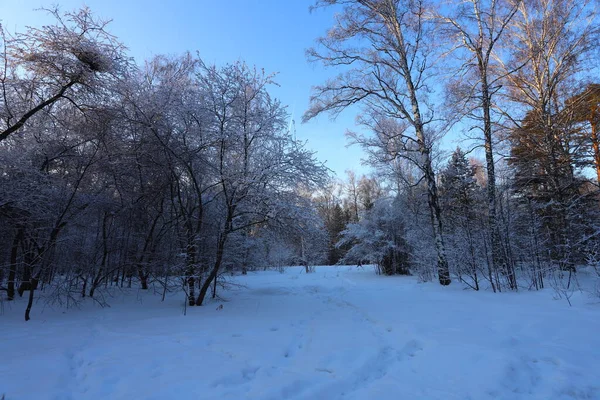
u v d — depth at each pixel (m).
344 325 6.11
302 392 3.28
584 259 9.76
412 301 8.48
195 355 4.40
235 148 9.05
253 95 9.01
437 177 19.62
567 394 3.18
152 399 3.14
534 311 6.52
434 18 12.50
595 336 4.80
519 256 10.29
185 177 9.65
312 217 8.86
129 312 7.77
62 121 8.61
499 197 10.55
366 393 3.22
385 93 13.40
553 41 12.82
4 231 8.38
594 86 12.58
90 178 9.49
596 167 13.41
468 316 6.32
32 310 7.96
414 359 4.14
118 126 8.37
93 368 3.95
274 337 5.29
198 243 8.92
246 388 3.37
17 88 7.71
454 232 11.62
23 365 4.13
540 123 13.34
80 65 7.30
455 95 12.02
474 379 3.44
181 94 8.46
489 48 11.68
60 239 8.17
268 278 17.20
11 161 7.62
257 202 8.78
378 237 18.97
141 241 10.84
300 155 8.84
